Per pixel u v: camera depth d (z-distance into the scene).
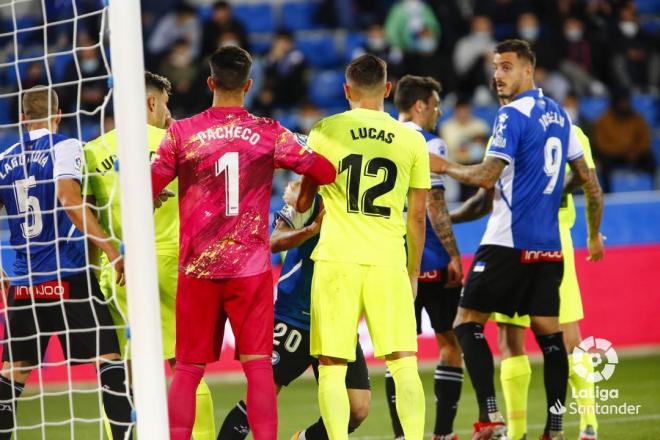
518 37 50.66
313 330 17.69
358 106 18.02
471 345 20.50
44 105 19.00
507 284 20.62
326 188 17.78
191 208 16.66
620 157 47.38
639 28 53.69
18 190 18.80
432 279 22.20
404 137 17.75
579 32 51.84
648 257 38.06
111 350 18.47
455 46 50.97
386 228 17.59
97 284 18.88
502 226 20.62
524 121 20.28
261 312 16.75
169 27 51.62
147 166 15.31
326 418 17.14
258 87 49.62
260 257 16.78
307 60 55.44
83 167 18.09
